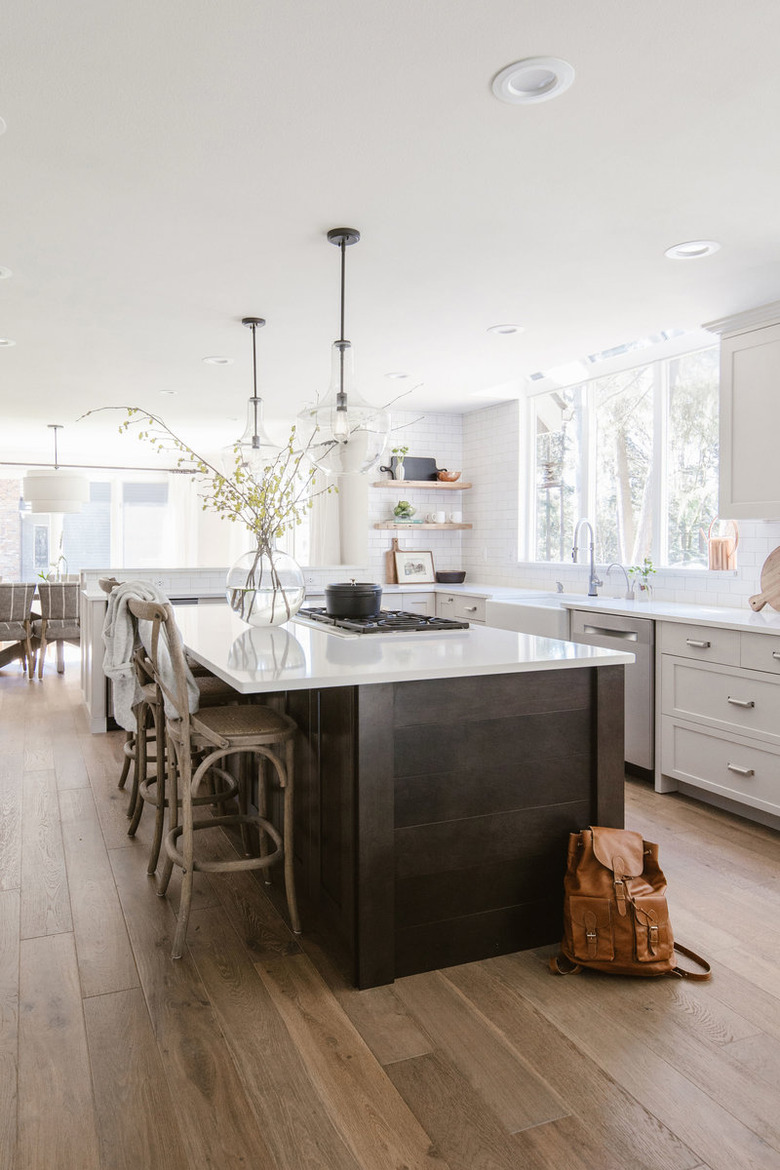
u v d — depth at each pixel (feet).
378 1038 6.31
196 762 11.04
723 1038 6.34
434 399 20.58
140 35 5.81
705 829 11.23
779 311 12.07
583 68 6.30
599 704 8.13
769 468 12.16
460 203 8.80
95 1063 5.97
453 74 6.37
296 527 27.58
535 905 7.94
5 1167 4.95
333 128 7.17
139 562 32.68
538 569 19.81
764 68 6.33
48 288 11.73
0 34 5.77
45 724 17.39
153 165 7.85
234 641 9.37
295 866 8.89
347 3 5.51
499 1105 5.54
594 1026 6.50
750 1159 5.06
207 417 23.53
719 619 11.85
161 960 7.52
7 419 23.99
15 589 22.79
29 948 7.72
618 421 17.40
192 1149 5.13
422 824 7.40
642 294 12.00
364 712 7.01
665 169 8.04
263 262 10.62
